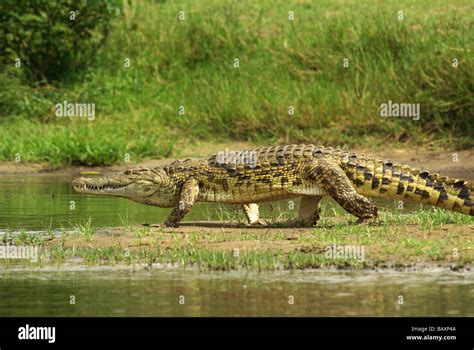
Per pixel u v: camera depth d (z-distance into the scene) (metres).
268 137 24.72
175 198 13.80
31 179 21.58
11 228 13.74
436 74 23.84
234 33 28.70
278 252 11.16
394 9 28.34
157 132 25.62
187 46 28.94
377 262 10.62
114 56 29.20
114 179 13.79
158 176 13.70
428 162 21.67
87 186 13.86
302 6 30.47
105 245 12.02
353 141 23.61
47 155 23.95
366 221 12.95
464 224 12.83
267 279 9.95
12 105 27.09
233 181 13.41
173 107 26.59
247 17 29.84
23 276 10.38
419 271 10.23
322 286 9.57
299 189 13.20
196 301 9.01
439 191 13.10
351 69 25.58
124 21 29.94
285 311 8.59
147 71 28.64
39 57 28.56
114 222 14.35
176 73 28.36
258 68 27.03
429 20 26.53
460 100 23.34
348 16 27.83
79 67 28.95
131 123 26.14
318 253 11.02
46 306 8.94
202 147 24.67
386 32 26.09
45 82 28.17
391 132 23.61
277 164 13.27
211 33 28.95
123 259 11.19
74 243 12.25
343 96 24.64
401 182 13.12
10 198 17.75
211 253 11.09
